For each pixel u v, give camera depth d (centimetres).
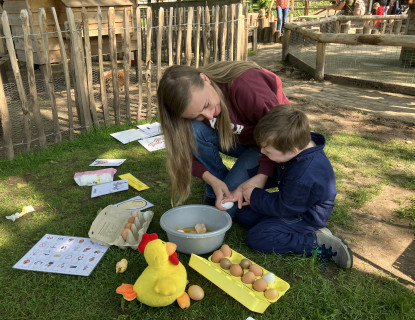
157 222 264
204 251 221
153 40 873
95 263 221
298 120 196
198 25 474
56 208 286
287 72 782
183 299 187
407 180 324
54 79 664
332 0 1961
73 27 389
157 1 1118
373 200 292
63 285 206
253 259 226
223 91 224
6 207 288
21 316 189
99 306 193
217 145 268
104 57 908
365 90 637
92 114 433
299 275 212
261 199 223
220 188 242
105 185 318
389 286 204
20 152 379
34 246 237
